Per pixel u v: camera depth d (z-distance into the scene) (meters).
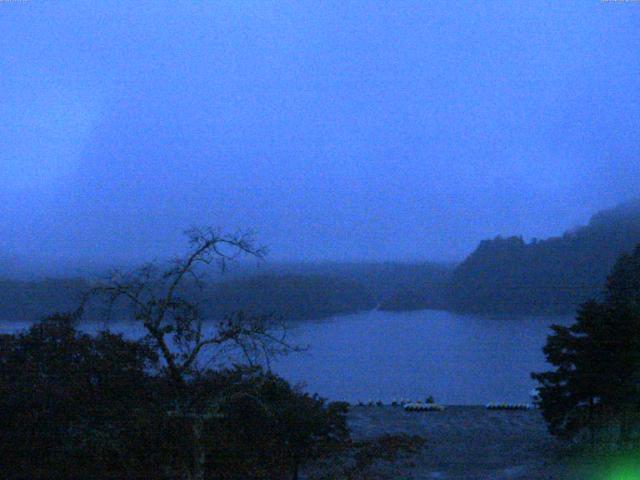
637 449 31.94
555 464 30.20
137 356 19.08
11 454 17.05
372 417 46.88
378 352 118.94
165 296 18.58
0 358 19.27
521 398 89.81
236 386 18.44
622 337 33.31
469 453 33.09
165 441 17.14
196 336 18.33
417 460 30.56
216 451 17.89
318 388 91.88
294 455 20.77
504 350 125.12
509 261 168.00
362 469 21.33
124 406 17.81
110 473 16.95
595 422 33.75
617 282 53.66
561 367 35.31
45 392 17.56
